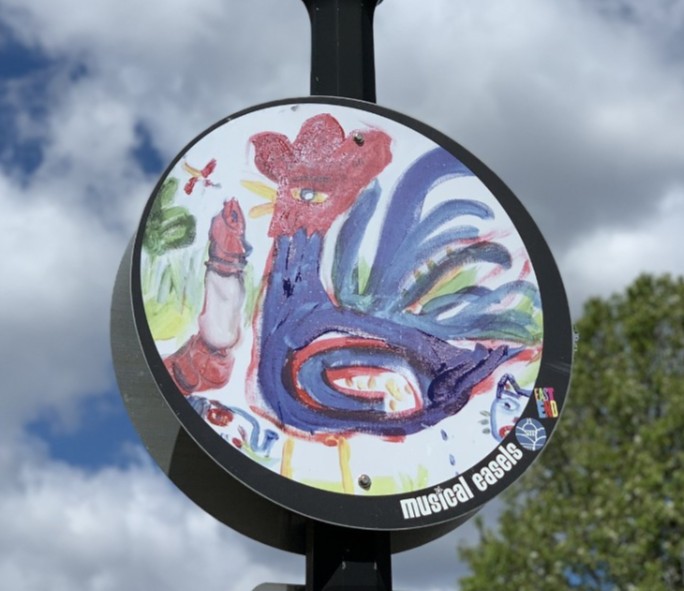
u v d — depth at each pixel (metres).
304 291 7.51
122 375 7.61
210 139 7.77
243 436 6.98
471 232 7.95
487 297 7.76
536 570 24.48
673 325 26.44
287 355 7.28
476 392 7.43
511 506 25.78
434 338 7.56
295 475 6.95
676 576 23.06
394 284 7.68
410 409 7.29
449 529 7.70
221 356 7.17
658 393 25.38
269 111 8.00
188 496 7.48
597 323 27.05
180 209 7.50
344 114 8.13
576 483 24.86
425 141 8.20
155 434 7.54
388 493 7.01
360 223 7.81
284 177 7.82
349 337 7.43
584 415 26.02
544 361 7.60
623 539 23.42
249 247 7.54
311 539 7.19
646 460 23.70
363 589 7.03
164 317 7.17
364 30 8.99
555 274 7.89
